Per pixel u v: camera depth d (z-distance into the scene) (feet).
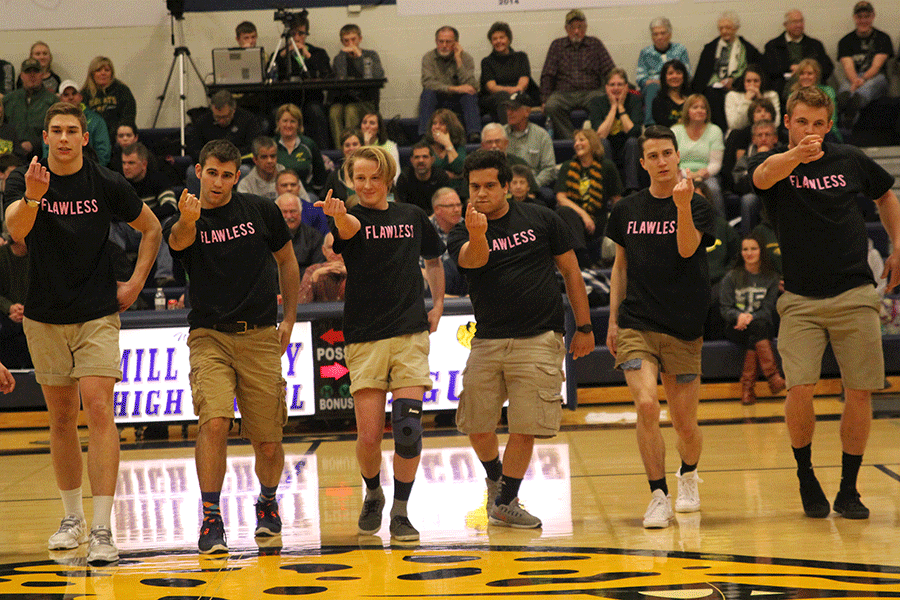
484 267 35.45
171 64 102.22
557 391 35.40
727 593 25.50
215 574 29.14
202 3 101.96
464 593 26.11
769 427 56.90
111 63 92.94
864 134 94.99
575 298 36.99
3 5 100.32
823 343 36.22
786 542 31.89
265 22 101.71
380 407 34.53
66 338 32.68
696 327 36.01
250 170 84.12
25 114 90.33
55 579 29.04
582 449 51.85
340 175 77.30
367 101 93.81
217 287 33.37
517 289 35.24
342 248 34.63
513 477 35.45
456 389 61.87
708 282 36.37
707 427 57.88
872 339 35.27
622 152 91.20
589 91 96.02
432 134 82.28
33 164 30.25
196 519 38.29
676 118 90.68
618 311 37.55
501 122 89.66
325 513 38.63
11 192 32.89
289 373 61.21
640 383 35.63
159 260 76.38
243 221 33.76
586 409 67.97
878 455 46.91
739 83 93.25
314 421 64.69
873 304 35.53
